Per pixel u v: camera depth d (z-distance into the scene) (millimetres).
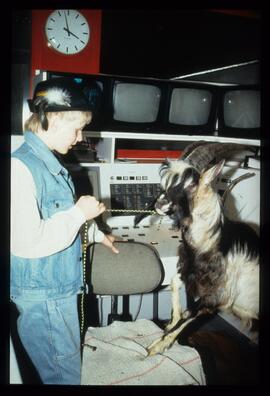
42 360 1229
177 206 1521
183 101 1971
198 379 1252
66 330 1227
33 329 1196
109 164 1933
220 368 1658
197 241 1471
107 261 1325
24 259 1136
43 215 1143
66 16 1955
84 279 1316
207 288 1488
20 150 1141
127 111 1882
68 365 1250
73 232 1117
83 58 2018
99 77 1769
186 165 1522
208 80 2416
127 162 2008
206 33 2355
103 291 1361
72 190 1286
